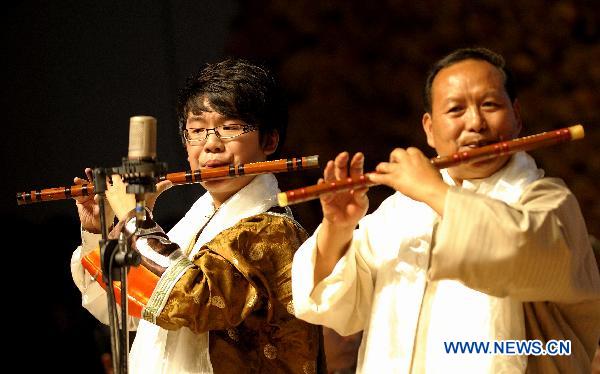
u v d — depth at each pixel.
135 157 7.54
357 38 17.73
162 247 8.38
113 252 7.44
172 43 17.23
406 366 7.05
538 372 6.92
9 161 16.83
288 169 8.20
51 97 16.92
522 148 6.77
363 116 17.64
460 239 6.35
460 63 7.21
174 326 8.05
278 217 8.62
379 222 7.56
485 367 6.81
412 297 7.19
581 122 17.38
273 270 8.38
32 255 15.07
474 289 6.57
